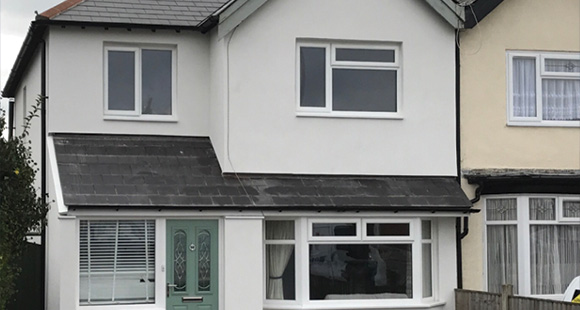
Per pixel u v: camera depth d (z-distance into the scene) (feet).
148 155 61.93
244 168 60.95
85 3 64.54
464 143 64.64
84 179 58.13
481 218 64.90
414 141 63.62
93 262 57.16
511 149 65.46
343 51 63.36
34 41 65.67
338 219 61.00
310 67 62.85
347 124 62.75
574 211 65.16
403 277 61.87
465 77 64.90
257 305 58.39
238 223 58.44
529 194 64.03
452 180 63.93
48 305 62.18
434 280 63.52
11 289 51.47
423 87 63.93
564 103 66.95
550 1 66.69
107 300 57.26
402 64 63.72
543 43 66.44
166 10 65.67
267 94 61.62
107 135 63.46
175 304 58.18
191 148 63.57
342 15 62.80
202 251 58.75
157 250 57.93
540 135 66.03
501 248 64.59
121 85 64.39
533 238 64.28
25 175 52.31
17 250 52.95
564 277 64.75
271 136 61.57
